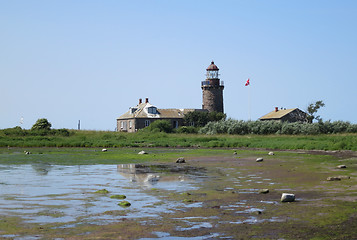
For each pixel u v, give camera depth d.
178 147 53.50
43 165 29.28
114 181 20.86
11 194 16.94
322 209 13.58
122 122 107.38
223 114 103.19
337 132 69.50
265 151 42.84
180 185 19.42
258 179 21.34
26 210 13.90
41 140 61.12
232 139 60.56
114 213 13.41
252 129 73.00
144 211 13.68
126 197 16.22
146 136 69.56
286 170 25.05
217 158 34.88
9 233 11.10
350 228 11.25
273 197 15.98
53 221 12.39
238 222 12.11
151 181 20.84
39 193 17.20
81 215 13.15
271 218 12.53
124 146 54.66
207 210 13.75
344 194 16.22
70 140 61.25
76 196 16.48
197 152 42.38
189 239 10.55
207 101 107.50
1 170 25.92
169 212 13.50
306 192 16.95
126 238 10.65
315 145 43.75
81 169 26.66
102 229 11.49
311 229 11.24
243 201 15.23
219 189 18.14
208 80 107.44
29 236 10.83
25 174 23.80
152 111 102.06
